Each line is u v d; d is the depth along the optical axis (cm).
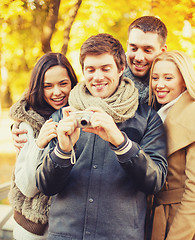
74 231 162
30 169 190
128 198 162
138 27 223
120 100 170
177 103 193
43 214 198
